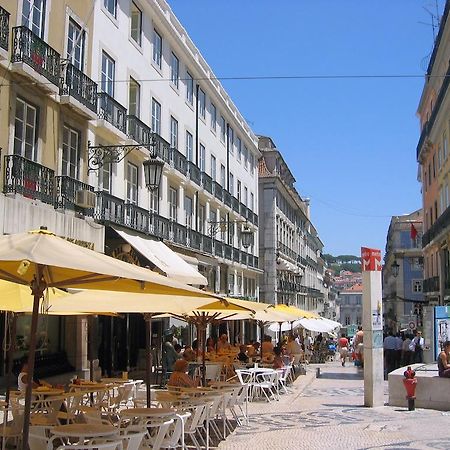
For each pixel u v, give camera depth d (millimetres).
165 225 22562
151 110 22656
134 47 21094
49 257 4602
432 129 33406
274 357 17250
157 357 20531
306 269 68312
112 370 19031
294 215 59656
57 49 15828
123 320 20297
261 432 9516
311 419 10891
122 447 5996
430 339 16844
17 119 14023
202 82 29609
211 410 8750
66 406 9188
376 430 9703
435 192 35625
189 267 20578
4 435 7324
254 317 12516
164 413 7098
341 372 23859
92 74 17828
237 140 38344
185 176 25453
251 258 38719
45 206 14516
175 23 25500
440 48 30234
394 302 64938
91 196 16062
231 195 34625
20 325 14703
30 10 14664
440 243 32906
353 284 154000
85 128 17172
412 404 12070
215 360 17109
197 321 11141
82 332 16969
